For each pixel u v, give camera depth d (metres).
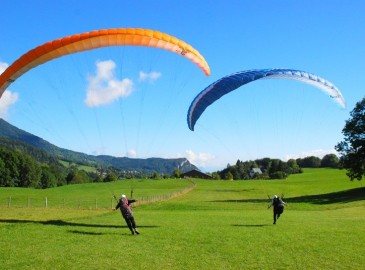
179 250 15.67
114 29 20.95
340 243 17.17
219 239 18.03
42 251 15.27
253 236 18.97
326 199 60.00
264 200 62.56
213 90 24.81
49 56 21.83
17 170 137.38
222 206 48.16
